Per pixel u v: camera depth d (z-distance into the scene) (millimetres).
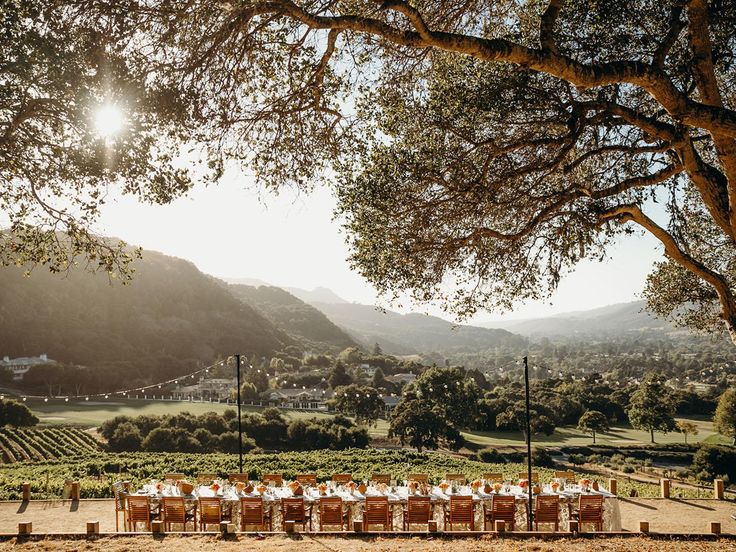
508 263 8836
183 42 5797
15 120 6531
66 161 7141
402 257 7758
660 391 68562
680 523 12641
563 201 7910
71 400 83188
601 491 12461
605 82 5930
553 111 7719
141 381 102250
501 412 73625
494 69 7551
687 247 9297
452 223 7945
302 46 6492
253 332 155375
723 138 6320
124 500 11961
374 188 7371
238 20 5648
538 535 8641
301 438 58781
